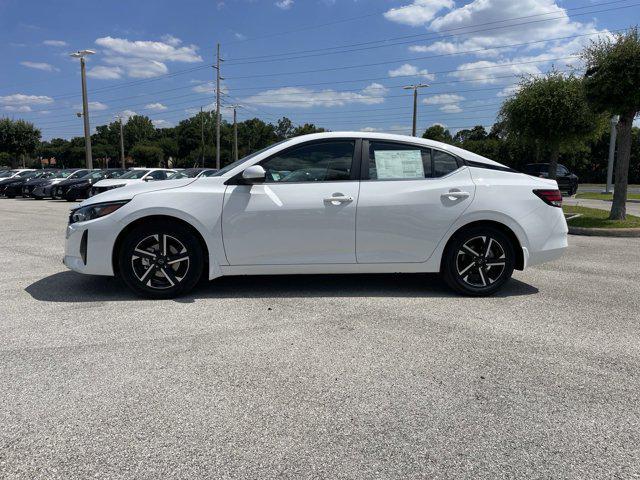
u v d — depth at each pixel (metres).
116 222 4.41
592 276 5.79
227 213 4.47
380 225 4.56
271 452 2.21
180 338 3.59
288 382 2.89
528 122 14.23
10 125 55.16
